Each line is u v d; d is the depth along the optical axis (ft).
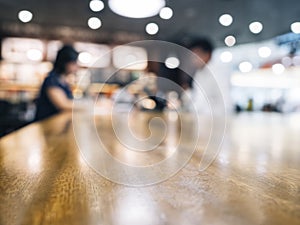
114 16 17.35
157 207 0.99
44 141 2.92
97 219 0.88
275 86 25.39
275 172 1.57
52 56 22.00
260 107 20.51
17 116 13.98
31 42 21.89
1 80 22.09
